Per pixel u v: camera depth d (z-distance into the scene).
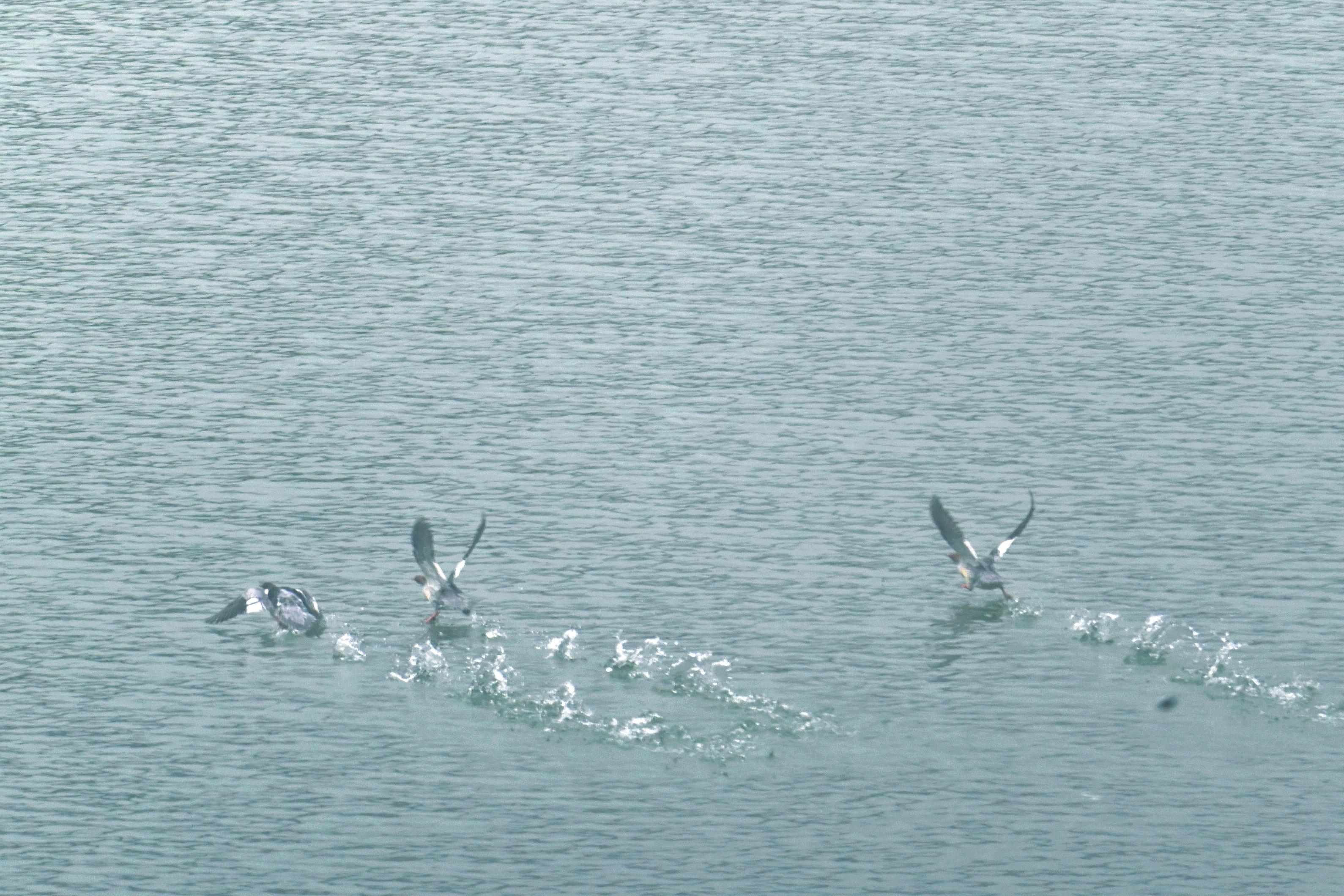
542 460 62.72
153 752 47.34
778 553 57.31
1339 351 69.94
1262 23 101.56
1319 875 43.19
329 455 62.88
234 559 56.44
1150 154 86.44
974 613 54.19
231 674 50.88
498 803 45.69
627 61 97.19
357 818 45.03
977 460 62.72
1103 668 51.66
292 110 91.44
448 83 94.50
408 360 69.62
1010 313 73.12
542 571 56.12
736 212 81.44
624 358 69.81
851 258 77.62
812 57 97.50
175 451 62.78
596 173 85.12
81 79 94.50
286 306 73.56
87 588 54.59
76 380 67.50
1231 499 60.25
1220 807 45.72
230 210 81.56
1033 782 46.72
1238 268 76.38
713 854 43.91
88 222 80.12
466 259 77.56
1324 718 49.28
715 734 48.66
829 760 47.62
